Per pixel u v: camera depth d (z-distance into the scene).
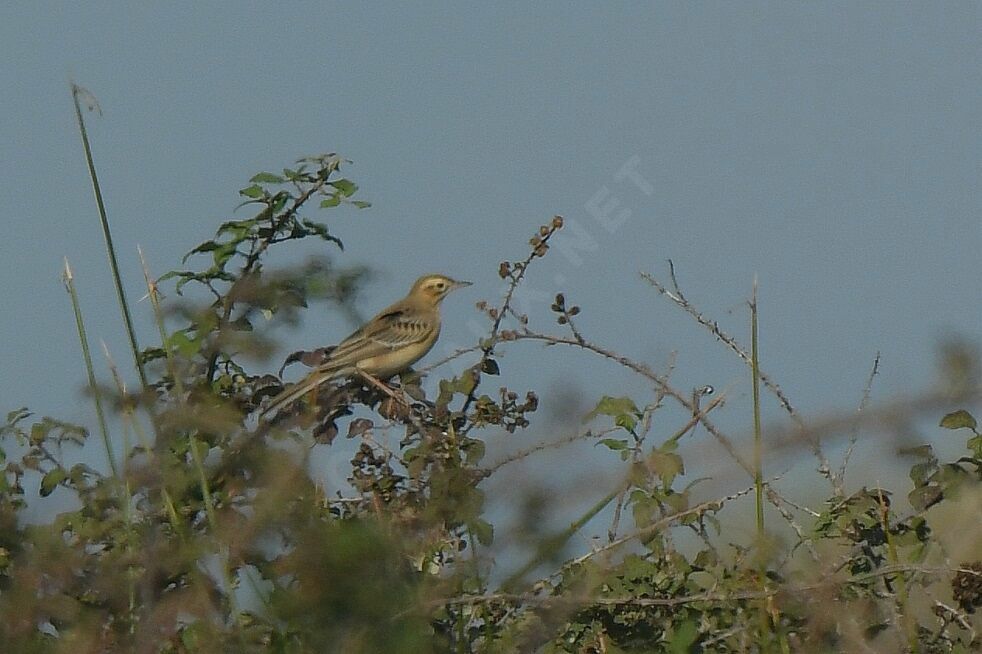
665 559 10.44
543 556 6.89
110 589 7.80
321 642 5.67
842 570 10.37
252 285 10.23
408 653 5.65
